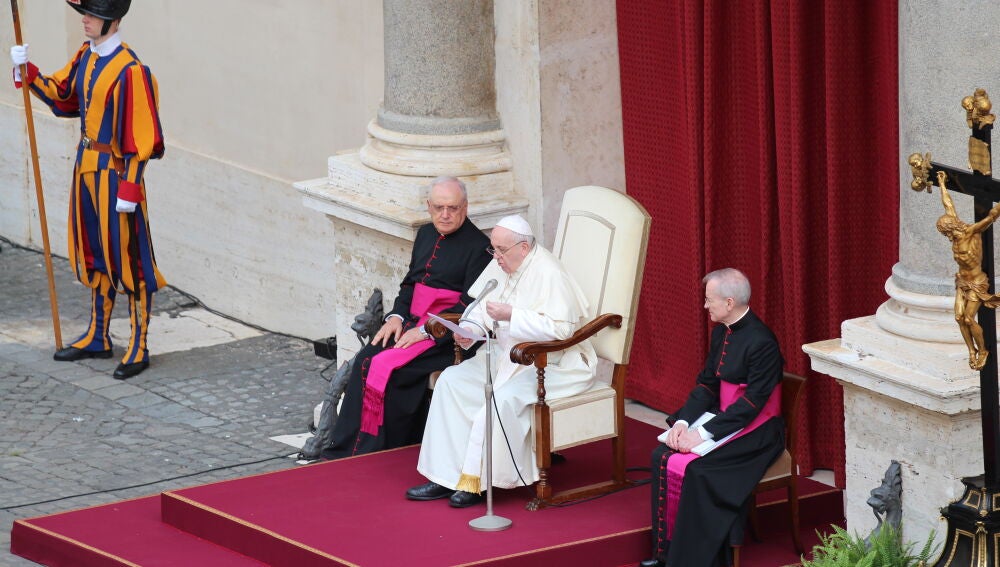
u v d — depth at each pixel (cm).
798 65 2831
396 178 3294
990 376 1764
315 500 2794
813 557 2645
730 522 2520
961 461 2362
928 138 2352
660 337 3300
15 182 4938
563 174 3284
